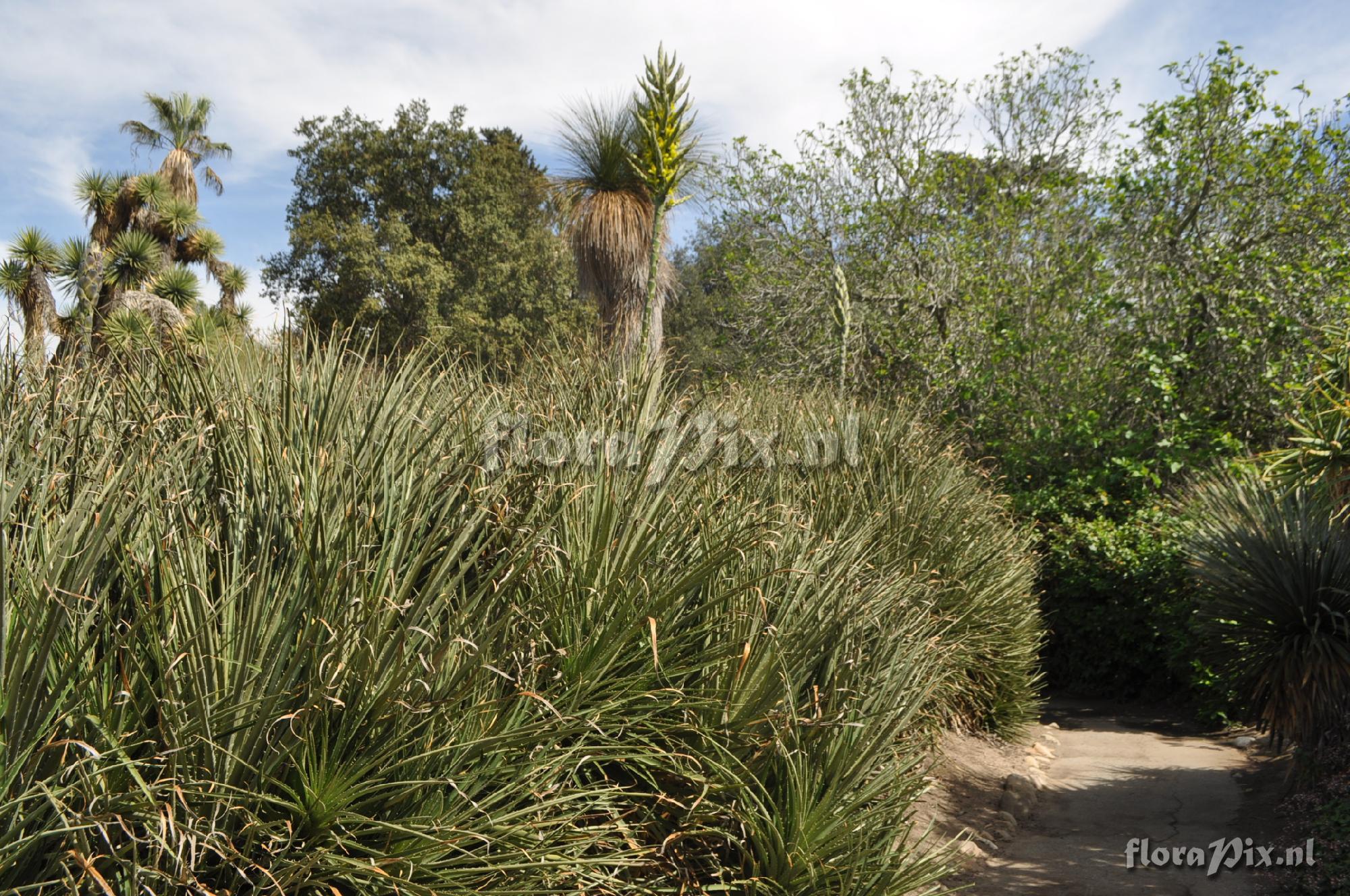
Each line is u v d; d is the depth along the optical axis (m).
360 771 2.08
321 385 3.01
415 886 2.03
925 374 12.45
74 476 2.30
